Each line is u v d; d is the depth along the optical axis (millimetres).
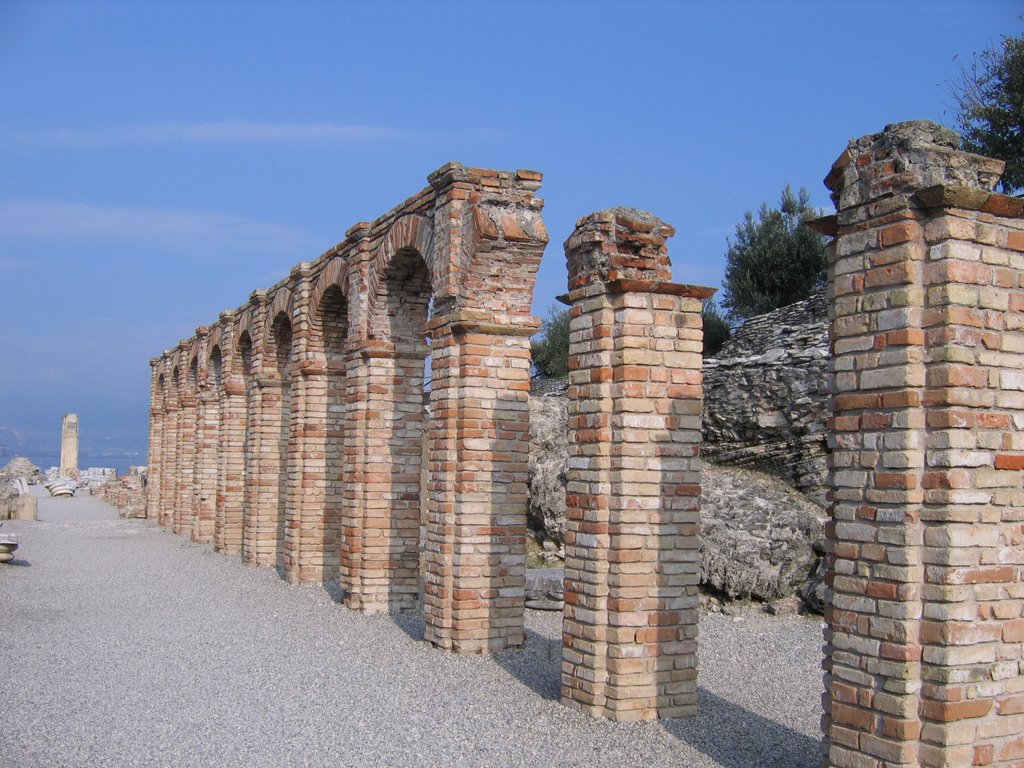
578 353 8859
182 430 28672
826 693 6062
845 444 5996
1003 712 5594
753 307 30828
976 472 5566
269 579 18266
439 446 11766
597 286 8641
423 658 11172
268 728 8609
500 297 11688
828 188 6363
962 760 5484
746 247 31750
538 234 11508
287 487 18188
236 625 13578
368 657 11344
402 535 14555
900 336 5688
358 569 14438
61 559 21781
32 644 12305
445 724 8602
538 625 13102
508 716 8742
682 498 8609
